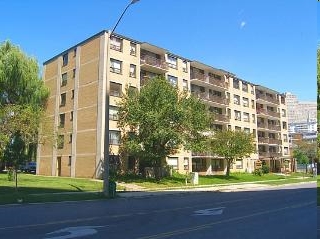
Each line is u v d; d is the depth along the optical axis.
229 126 66.00
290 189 36.75
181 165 52.00
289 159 86.75
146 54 50.47
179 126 39.09
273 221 14.02
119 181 37.78
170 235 10.57
